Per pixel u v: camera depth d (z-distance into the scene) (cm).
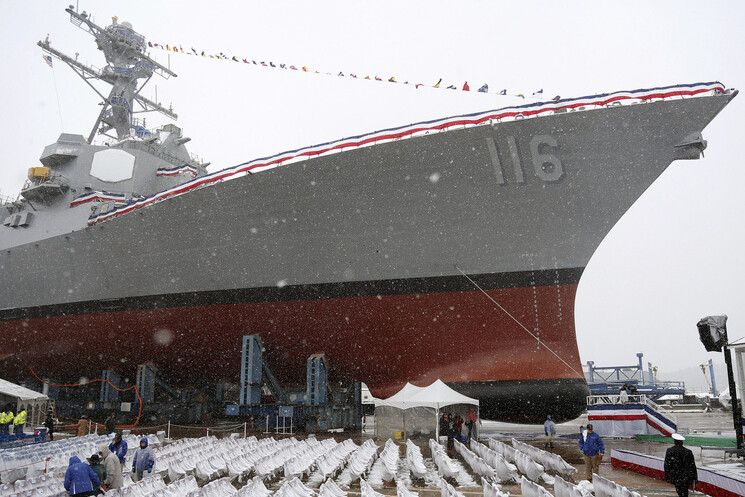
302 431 1870
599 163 1590
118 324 2198
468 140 1608
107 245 2142
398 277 1766
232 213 1883
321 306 1861
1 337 2552
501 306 1720
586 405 1714
